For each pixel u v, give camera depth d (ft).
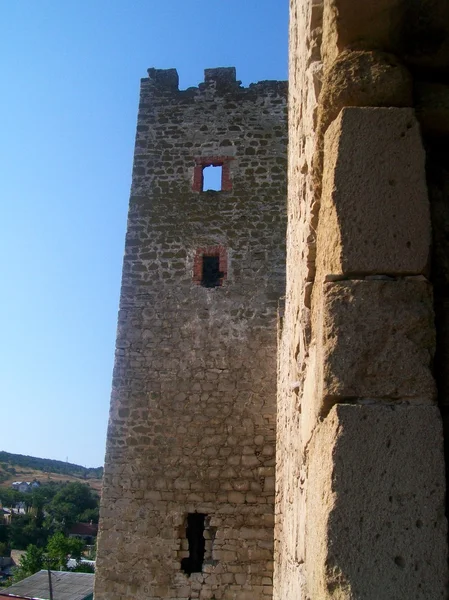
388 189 8.63
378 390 7.88
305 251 11.16
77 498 253.65
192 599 33.45
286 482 17.74
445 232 9.01
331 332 8.17
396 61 9.39
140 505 35.37
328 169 9.04
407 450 7.57
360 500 7.40
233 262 39.40
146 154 42.60
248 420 36.14
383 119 8.90
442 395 8.19
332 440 7.66
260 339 37.60
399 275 8.39
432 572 7.13
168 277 39.58
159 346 38.22
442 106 9.26
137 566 34.35
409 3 9.36
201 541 35.01
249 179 41.11
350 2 9.29
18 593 85.92
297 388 12.63
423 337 8.07
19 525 207.00
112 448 36.60
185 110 43.27
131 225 41.11
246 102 42.91
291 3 16.87
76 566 134.62
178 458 35.96
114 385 37.81
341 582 7.13
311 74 10.71
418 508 7.36
